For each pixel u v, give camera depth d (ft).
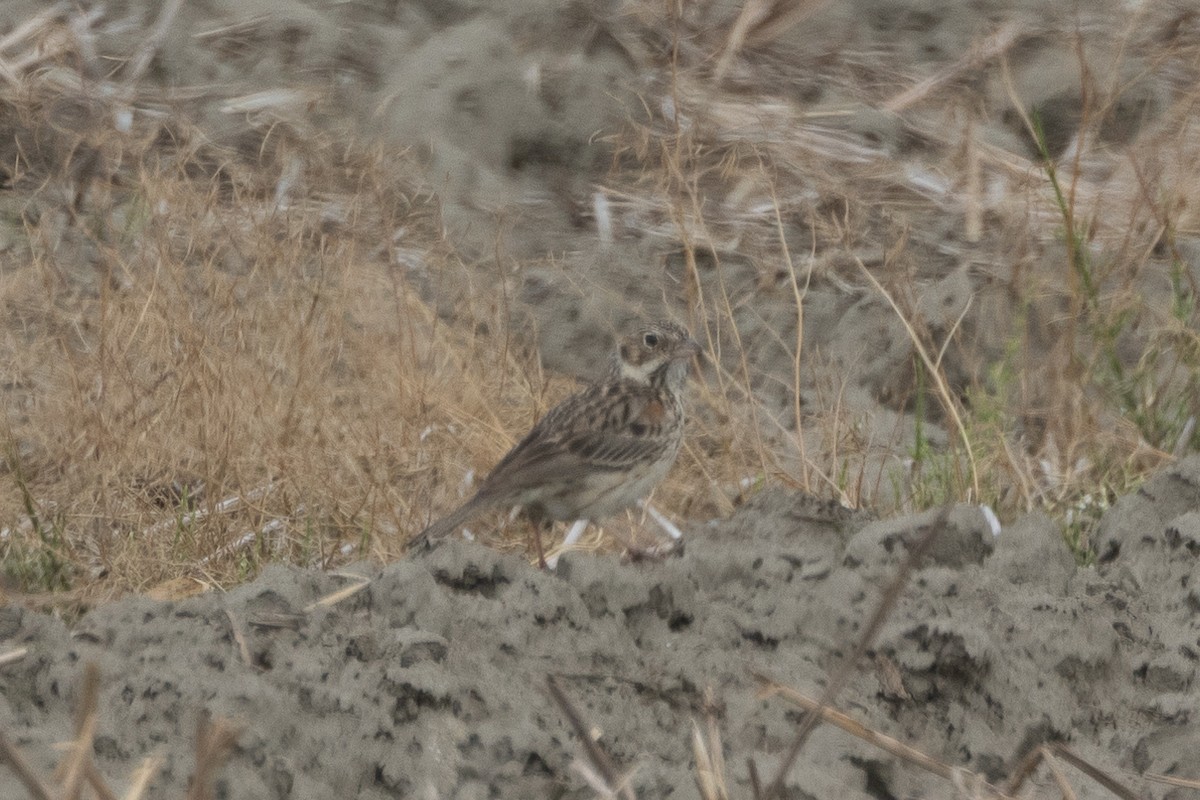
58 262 48.26
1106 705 29.73
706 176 53.42
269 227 47.75
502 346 45.70
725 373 44.65
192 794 21.47
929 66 58.18
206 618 28.78
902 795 27.43
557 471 35.32
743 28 57.57
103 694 26.99
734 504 41.16
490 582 30.73
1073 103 55.93
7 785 24.75
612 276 49.39
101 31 56.34
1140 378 43.11
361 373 43.27
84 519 38.29
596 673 28.86
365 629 28.78
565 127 53.62
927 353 47.24
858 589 31.04
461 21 56.59
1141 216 50.65
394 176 51.55
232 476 39.52
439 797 26.55
